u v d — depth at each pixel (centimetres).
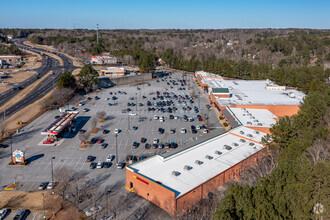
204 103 14212
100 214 5516
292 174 4766
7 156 8119
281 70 17450
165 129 10412
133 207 5738
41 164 7644
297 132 7400
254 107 11394
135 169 6372
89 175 7044
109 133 9956
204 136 9719
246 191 4394
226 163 6756
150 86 18488
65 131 10094
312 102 9112
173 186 5719
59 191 6031
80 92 16138
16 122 10975
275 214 4019
